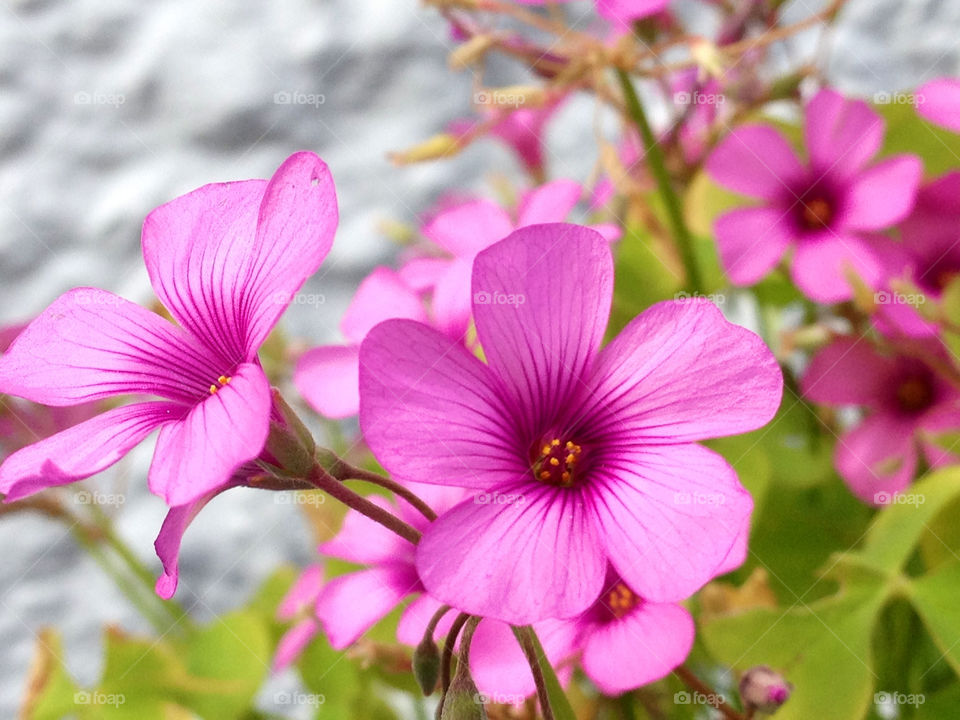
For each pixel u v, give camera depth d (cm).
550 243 7
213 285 8
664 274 11
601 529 7
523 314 7
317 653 11
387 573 9
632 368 7
